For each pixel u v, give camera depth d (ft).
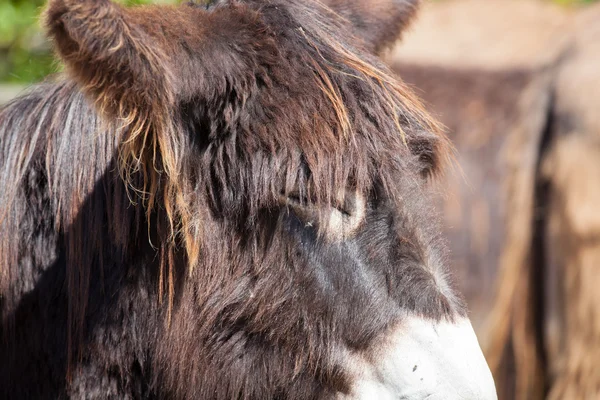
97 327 22.77
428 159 23.09
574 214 39.63
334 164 20.77
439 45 57.41
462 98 50.26
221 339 21.90
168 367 22.39
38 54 47.34
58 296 23.24
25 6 47.32
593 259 39.01
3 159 24.35
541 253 41.81
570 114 40.78
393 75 23.62
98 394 22.94
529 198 42.19
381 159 21.07
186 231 20.83
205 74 20.42
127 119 18.80
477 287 47.80
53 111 24.27
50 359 23.22
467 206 48.11
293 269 21.15
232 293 21.57
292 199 20.99
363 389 20.58
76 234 22.95
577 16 49.83
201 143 21.34
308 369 21.26
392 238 21.06
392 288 20.74
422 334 20.26
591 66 41.24
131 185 21.27
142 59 18.45
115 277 22.75
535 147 42.60
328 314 20.95
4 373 23.71
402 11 28.07
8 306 23.58
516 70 50.44
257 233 21.25
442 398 19.75
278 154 20.77
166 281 22.13
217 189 21.42
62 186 23.31
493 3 63.41
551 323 40.78
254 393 21.86
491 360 42.86
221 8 22.13
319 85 21.07
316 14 22.98
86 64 18.01
